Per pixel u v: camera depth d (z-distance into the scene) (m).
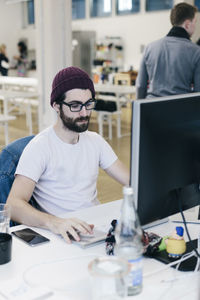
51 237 1.31
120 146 5.94
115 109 6.55
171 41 2.89
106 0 11.09
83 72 1.53
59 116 1.59
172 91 2.94
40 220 1.39
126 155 5.39
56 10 5.86
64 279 1.04
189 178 1.17
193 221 1.48
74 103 1.51
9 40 13.59
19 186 1.55
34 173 1.56
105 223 1.44
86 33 11.30
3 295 0.96
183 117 1.11
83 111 1.53
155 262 1.15
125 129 7.37
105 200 3.70
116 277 0.82
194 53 2.87
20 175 1.57
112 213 1.55
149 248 1.17
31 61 13.24
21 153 1.75
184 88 2.93
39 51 6.16
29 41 13.40
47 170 1.61
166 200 1.13
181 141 1.12
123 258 0.93
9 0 13.01
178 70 2.89
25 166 1.56
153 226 1.42
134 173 1.04
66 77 1.51
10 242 1.13
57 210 1.64
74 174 1.64
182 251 1.15
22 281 1.03
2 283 1.02
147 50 3.02
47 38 5.99
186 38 2.89
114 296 0.83
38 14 5.99
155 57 2.96
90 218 1.49
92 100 1.56
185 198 1.20
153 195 1.09
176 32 2.88
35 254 1.19
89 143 1.69
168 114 1.07
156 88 3.00
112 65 11.05
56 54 6.00
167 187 1.11
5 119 5.67
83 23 11.83
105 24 11.20
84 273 1.08
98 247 1.24
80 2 11.80
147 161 1.05
